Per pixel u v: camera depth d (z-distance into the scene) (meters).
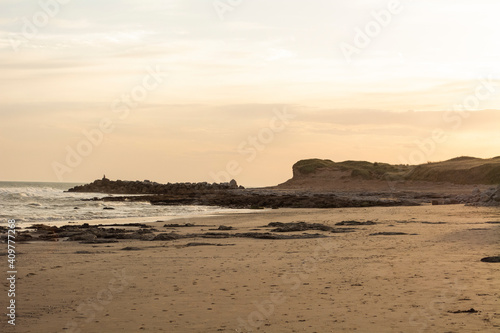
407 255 15.23
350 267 13.26
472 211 36.56
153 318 8.52
